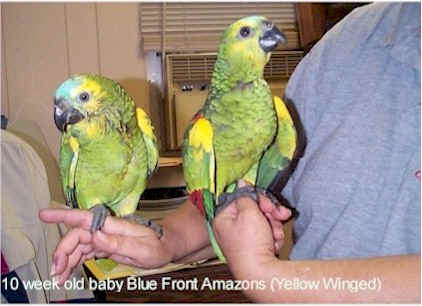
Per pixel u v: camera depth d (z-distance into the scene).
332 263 0.55
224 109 0.66
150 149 0.77
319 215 0.78
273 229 0.62
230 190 0.69
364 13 0.85
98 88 0.72
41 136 1.78
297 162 0.84
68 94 0.72
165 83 1.83
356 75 0.79
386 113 0.74
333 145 0.77
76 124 0.72
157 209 1.57
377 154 0.73
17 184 1.04
